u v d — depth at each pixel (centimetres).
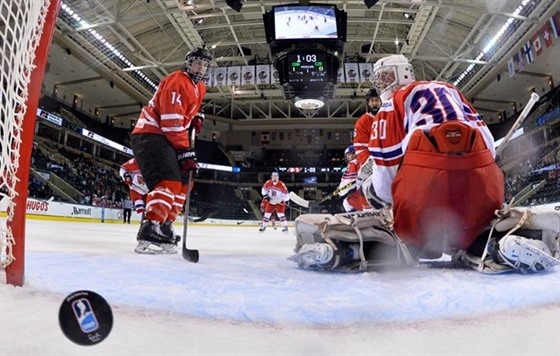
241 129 3794
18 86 131
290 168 3553
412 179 187
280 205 1192
